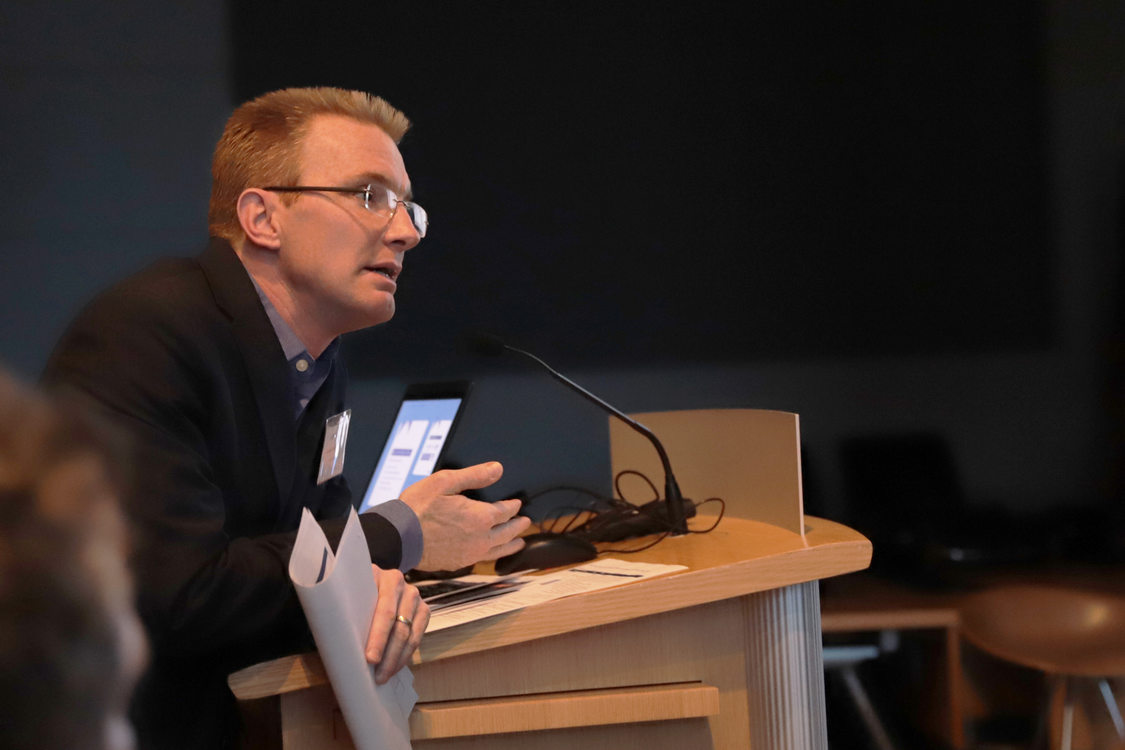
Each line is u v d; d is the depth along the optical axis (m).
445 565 2.15
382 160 2.47
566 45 5.06
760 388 5.07
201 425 2.09
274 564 1.93
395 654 1.71
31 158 4.84
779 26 5.09
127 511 0.51
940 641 4.93
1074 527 5.03
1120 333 5.05
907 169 5.11
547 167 5.05
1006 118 5.11
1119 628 4.65
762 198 5.09
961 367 5.10
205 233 4.95
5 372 0.50
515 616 1.91
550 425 5.00
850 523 5.05
